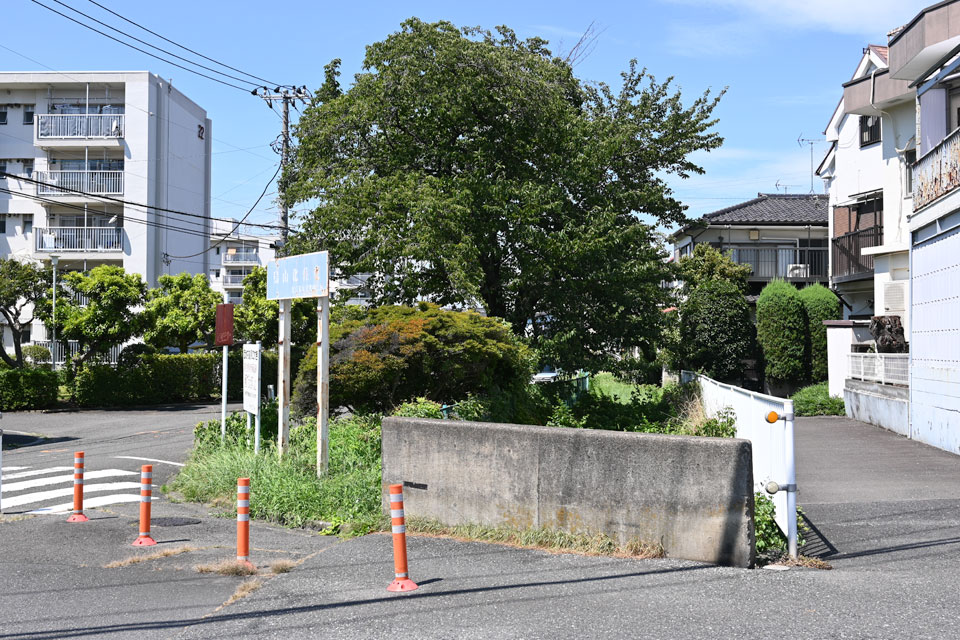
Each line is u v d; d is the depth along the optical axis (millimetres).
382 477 8617
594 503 7207
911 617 5141
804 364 28109
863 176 26578
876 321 20922
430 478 8258
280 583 6352
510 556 7051
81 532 8891
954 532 7715
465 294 18766
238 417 13953
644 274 22047
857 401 21031
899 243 22844
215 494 11125
